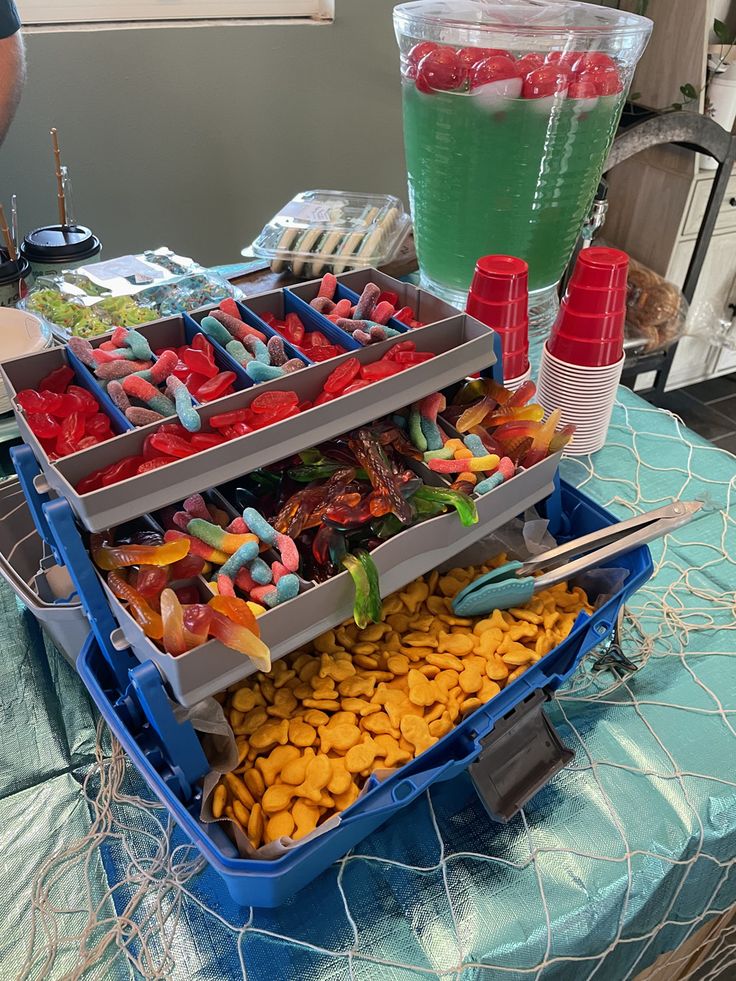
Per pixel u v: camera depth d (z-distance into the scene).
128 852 0.50
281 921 0.47
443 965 0.45
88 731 0.57
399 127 1.69
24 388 0.54
